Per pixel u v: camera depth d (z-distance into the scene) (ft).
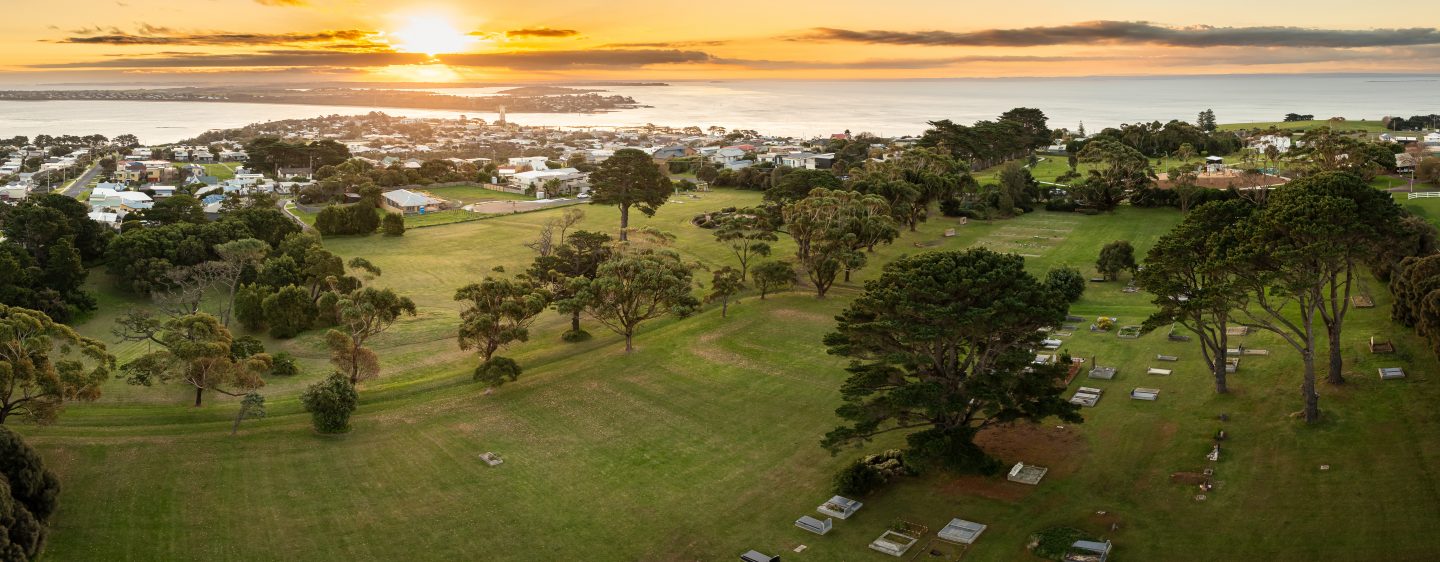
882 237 382.83
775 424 204.95
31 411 185.47
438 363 269.03
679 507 164.96
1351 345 213.87
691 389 230.27
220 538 153.48
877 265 386.11
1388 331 219.20
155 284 367.66
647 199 462.19
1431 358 196.95
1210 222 179.93
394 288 373.81
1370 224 161.89
